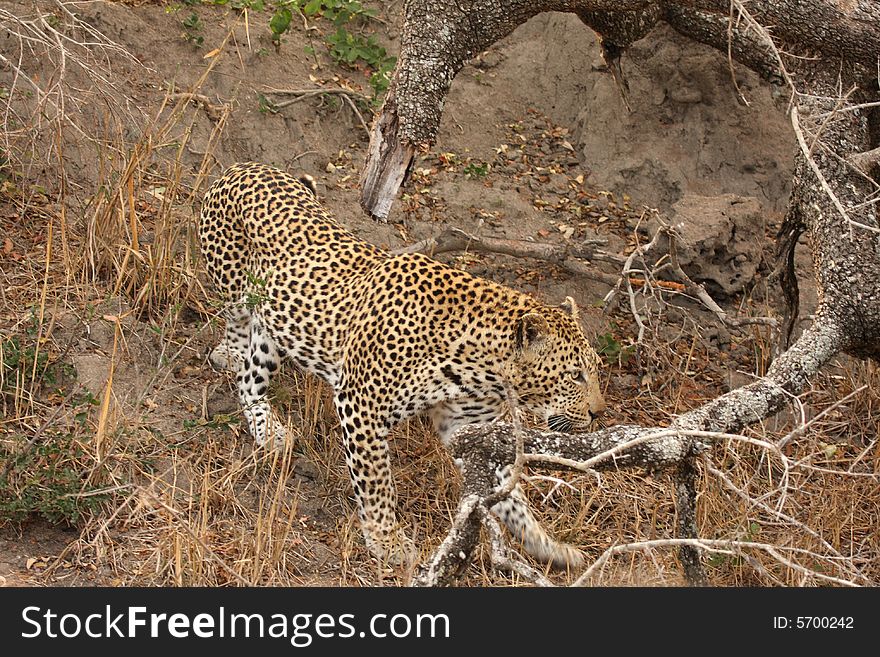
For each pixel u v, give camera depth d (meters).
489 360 6.84
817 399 8.95
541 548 7.02
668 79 10.84
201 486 6.86
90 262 8.24
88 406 7.03
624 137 10.84
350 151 10.38
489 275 9.59
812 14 7.11
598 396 7.07
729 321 9.02
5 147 8.89
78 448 6.80
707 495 7.31
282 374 8.24
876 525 7.49
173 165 9.24
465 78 11.23
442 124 10.81
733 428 6.44
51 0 9.97
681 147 10.80
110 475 6.64
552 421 7.07
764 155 10.75
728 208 9.84
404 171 7.84
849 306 7.08
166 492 6.70
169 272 8.27
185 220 8.81
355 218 9.75
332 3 11.00
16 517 6.45
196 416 7.62
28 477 6.45
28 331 7.39
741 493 6.00
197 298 8.41
